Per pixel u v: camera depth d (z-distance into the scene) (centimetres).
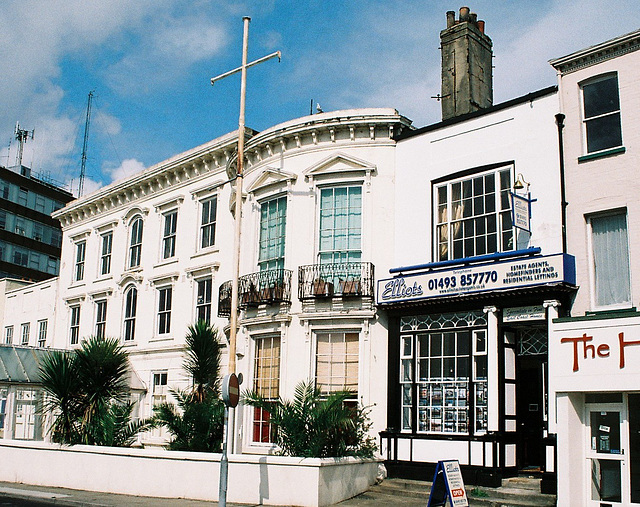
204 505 1454
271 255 1995
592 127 1536
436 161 1802
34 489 1753
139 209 2852
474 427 1578
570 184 1533
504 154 1669
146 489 1633
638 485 1202
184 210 2638
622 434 1228
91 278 3077
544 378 1559
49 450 1869
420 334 1720
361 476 1569
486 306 1573
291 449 1524
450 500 1166
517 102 1664
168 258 2662
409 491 1516
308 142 1972
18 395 2683
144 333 2688
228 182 2433
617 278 1448
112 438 1831
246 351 1983
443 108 1919
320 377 1823
